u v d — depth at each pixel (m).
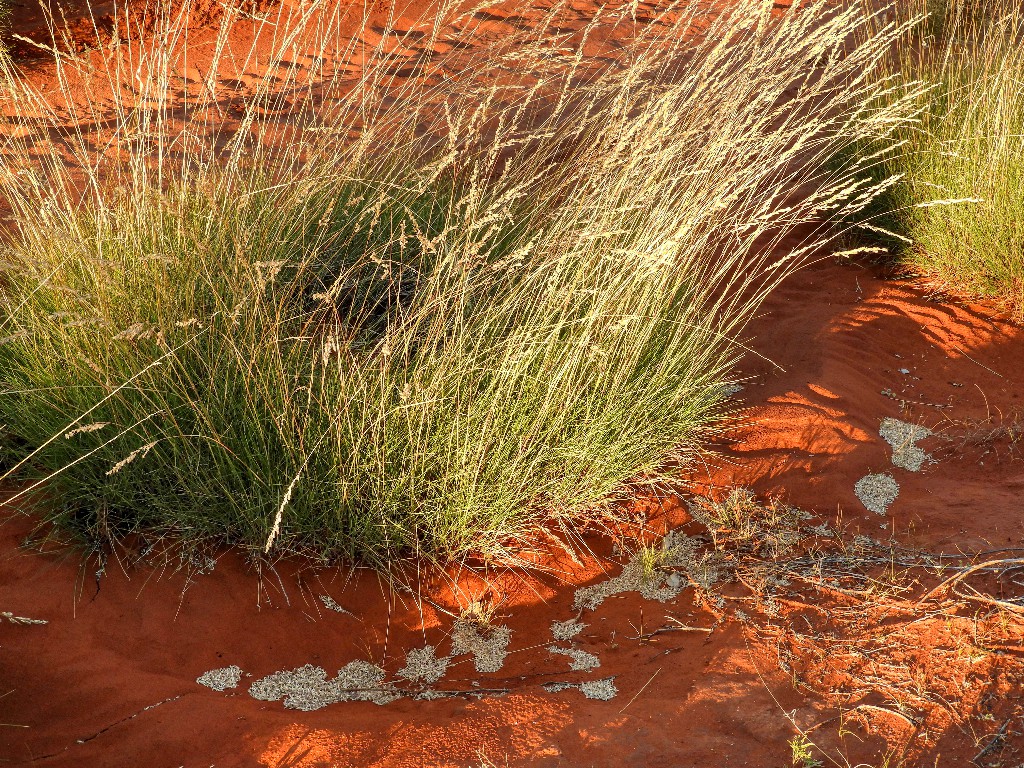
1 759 2.62
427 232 4.51
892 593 3.34
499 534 3.68
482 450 3.57
